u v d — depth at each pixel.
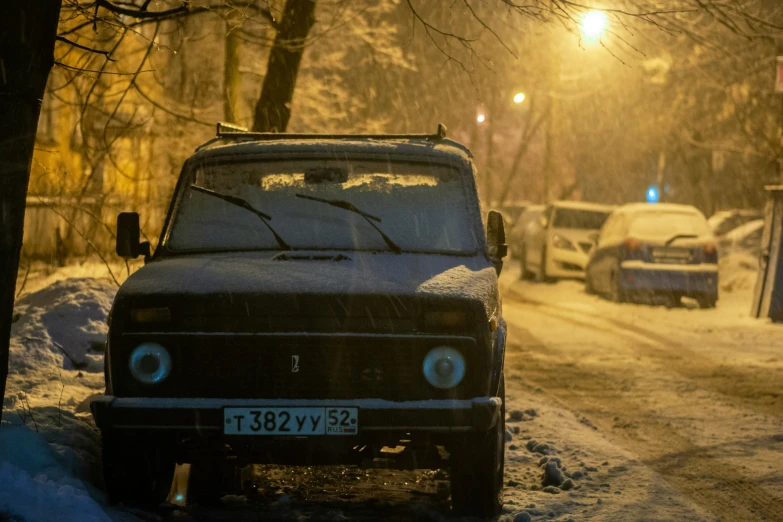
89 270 18.59
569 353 14.47
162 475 6.62
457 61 10.40
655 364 13.40
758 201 44.00
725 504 6.66
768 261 19.38
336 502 6.69
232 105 16.56
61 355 10.67
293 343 5.77
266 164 7.36
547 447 8.15
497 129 61.06
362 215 7.00
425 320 5.79
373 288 5.86
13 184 5.89
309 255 6.56
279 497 6.86
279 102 13.23
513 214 46.00
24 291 16.50
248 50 19.16
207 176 7.36
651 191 45.41
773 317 19.09
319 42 17.77
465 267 6.56
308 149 7.41
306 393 5.79
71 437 7.18
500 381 6.21
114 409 5.72
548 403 10.42
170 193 18.36
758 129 29.47
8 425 6.56
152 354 5.83
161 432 5.80
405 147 7.46
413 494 7.00
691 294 21.53
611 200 56.50
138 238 7.20
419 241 6.89
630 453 8.14
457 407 5.70
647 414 9.85
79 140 24.09
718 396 10.91
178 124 18.88
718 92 36.19
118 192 18.34
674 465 7.77
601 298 23.73
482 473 6.06
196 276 6.12
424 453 6.35
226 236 6.95
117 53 18.98
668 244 21.78
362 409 5.68
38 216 22.80
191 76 19.69
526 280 29.47
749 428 9.20
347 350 5.77
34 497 5.38
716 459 7.98
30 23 5.83
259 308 5.79
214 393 5.82
